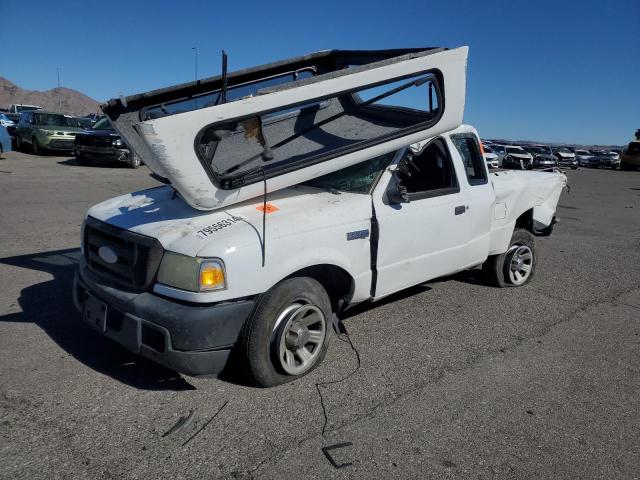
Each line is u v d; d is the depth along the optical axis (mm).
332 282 4145
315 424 3230
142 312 3334
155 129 3105
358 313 5180
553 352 4508
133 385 3584
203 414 3279
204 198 3445
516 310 5500
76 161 19547
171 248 3359
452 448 3080
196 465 2811
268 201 3971
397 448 3045
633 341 4840
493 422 3371
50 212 9492
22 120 22516
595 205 16094
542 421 3418
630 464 3029
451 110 4262
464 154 5180
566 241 9727
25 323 4527
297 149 3934
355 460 2914
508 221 5777
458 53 4176
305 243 3664
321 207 3936
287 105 3527
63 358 3920
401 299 5660
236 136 3787
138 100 4312
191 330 3213
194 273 3244
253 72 4887
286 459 2889
